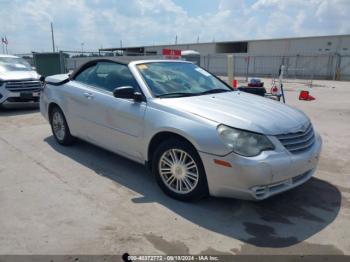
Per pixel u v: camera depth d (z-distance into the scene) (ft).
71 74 18.42
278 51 155.33
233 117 11.55
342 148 20.06
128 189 13.56
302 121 12.78
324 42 142.31
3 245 9.68
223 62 150.20
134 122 13.57
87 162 16.58
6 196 12.80
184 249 9.66
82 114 16.63
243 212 11.85
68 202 12.36
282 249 9.76
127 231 10.50
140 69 14.82
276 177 10.89
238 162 10.69
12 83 30.07
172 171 12.60
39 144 19.65
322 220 11.45
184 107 12.39
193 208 12.04
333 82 94.48
